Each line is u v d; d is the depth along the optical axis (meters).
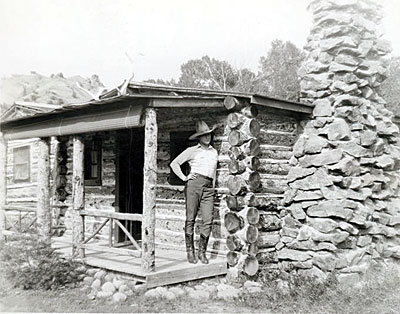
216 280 7.09
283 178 8.16
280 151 8.14
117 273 6.81
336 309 5.80
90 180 10.75
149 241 6.28
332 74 8.06
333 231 7.31
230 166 7.34
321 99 8.09
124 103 6.55
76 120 7.64
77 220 7.56
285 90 20.48
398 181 8.70
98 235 10.38
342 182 7.48
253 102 7.22
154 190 6.32
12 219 12.71
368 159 7.90
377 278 7.14
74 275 6.72
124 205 9.84
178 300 5.95
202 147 7.40
